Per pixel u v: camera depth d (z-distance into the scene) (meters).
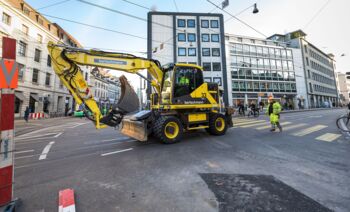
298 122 10.53
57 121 17.09
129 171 3.26
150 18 26.05
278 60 36.28
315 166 3.34
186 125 6.15
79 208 2.04
